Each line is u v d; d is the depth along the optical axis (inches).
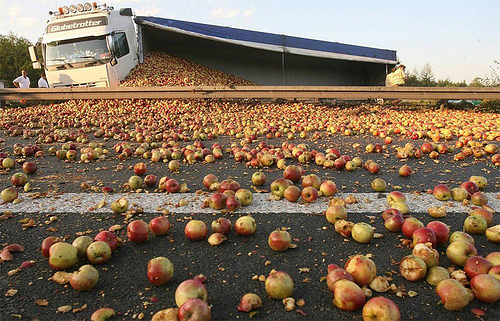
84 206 156.2
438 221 130.7
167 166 235.5
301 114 546.3
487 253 113.5
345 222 126.1
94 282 94.9
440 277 95.6
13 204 157.6
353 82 1168.2
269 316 84.8
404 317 83.8
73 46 610.5
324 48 970.1
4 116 503.2
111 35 622.2
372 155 278.8
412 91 585.3
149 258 111.6
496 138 344.2
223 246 119.8
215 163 245.3
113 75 619.2
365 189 184.9
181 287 84.7
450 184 194.2
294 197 161.5
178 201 163.5
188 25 821.2
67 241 121.7
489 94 583.5
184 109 557.0
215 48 945.5
